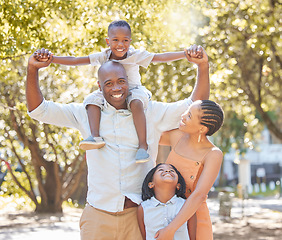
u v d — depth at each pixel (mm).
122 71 3947
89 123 4023
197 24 11078
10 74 11242
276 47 14266
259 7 11859
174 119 4211
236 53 13555
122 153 3943
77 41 8336
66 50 8172
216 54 11367
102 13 8148
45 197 20016
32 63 3881
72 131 11055
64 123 4160
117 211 3881
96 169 3969
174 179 3861
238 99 15414
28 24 7938
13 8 7512
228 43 12508
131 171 3949
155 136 4215
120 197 3895
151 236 3793
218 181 40000
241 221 17469
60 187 19953
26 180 20891
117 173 3918
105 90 3943
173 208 3838
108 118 4020
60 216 18547
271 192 34469
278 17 12430
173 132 4285
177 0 8789
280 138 16312
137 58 4109
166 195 3873
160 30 8875
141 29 8523
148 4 8539
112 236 3920
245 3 11352
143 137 3975
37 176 19766
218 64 10875
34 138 18328
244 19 11680
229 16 12148
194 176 4008
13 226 15250
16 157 20031
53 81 12898
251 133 22156
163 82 11023
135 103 4008
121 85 3924
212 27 10867
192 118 3967
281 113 24625
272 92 17406
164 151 10148
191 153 4051
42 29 8219
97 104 4051
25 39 7785
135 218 3941
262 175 39844
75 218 17953
